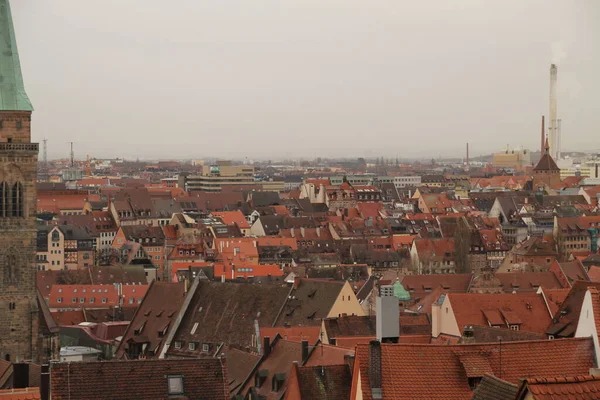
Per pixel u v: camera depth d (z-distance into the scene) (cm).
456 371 8738
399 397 8531
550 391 6525
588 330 9462
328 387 13275
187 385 10819
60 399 10494
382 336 11394
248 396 16512
